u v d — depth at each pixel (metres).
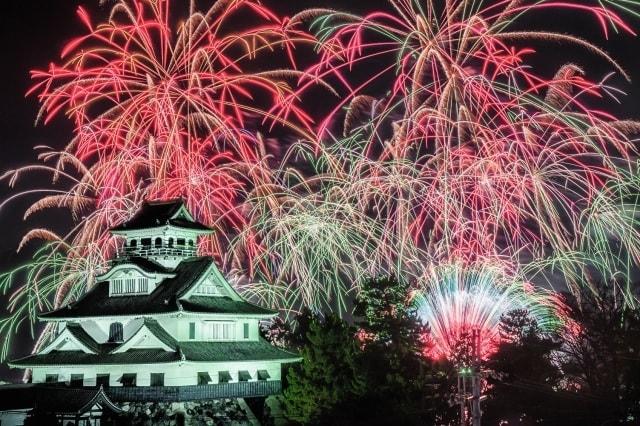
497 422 70.12
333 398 74.88
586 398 66.69
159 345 83.88
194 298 87.94
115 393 83.81
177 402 82.31
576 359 72.06
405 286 93.69
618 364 66.94
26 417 82.62
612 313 68.31
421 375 72.81
